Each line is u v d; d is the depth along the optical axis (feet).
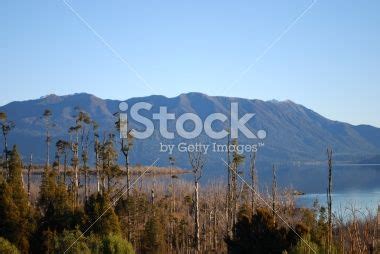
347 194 483.92
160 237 205.67
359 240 116.98
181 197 356.59
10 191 151.02
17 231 148.36
